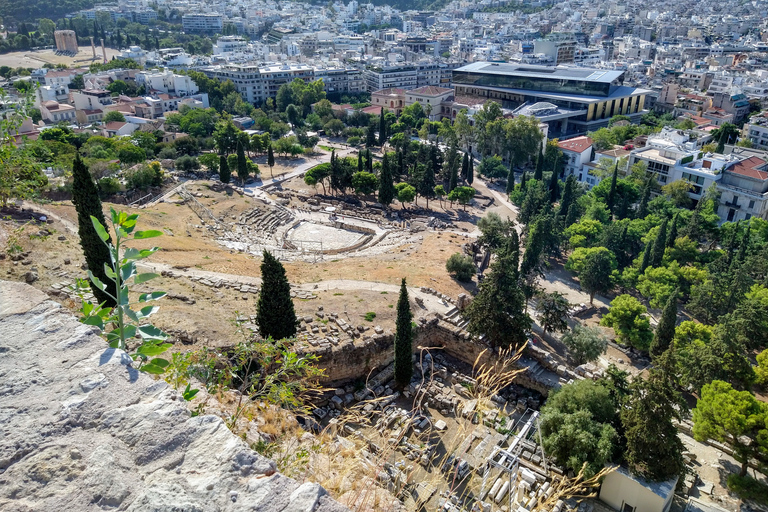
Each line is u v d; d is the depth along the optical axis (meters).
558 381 49.12
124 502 7.61
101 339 10.34
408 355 44.34
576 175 140.50
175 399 9.30
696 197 116.12
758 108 193.38
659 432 38.19
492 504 31.45
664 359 38.81
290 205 108.50
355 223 99.88
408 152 137.12
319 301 54.81
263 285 41.78
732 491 43.66
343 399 45.41
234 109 186.88
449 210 116.69
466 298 58.12
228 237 83.00
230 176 112.19
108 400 9.07
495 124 147.50
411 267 69.12
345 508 7.88
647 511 38.06
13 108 29.86
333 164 115.50
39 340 10.12
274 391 18.27
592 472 38.28
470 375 51.00
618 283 82.88
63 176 84.75
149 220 79.75
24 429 8.41
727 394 45.66
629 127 163.38
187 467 8.24
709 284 73.12
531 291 66.88
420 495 14.44
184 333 42.19
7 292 11.34
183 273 57.62
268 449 13.86
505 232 87.38
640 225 95.25
